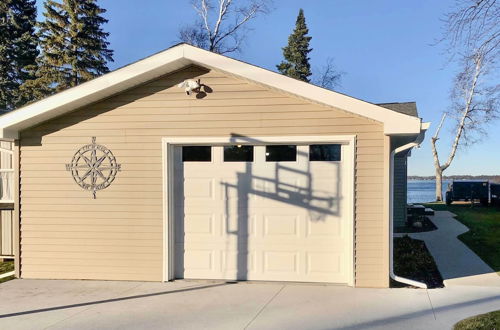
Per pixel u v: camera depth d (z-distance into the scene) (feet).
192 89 22.53
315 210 22.31
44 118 23.70
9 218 29.78
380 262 21.24
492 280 22.24
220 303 19.01
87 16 95.35
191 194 23.38
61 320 17.13
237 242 22.99
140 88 23.31
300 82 21.07
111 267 23.58
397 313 17.19
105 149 23.61
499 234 36.09
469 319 16.06
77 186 23.88
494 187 62.39
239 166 23.00
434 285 21.58
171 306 18.71
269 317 17.06
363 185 21.34
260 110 22.26
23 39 101.96
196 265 23.35
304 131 21.88
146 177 23.29
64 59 90.68
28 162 24.30
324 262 22.24
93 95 22.66
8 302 19.63
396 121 20.34
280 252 22.63
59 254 24.03
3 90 98.43
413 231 38.65
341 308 17.98
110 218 23.59
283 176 22.59
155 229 23.22
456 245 31.60
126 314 17.74
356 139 21.38
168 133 23.07
